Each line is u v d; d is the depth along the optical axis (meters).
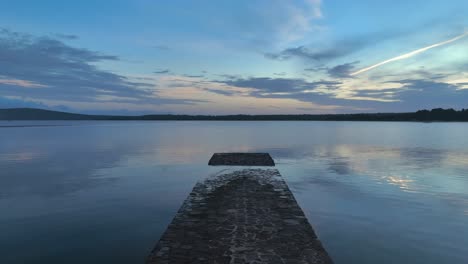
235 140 55.03
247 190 14.64
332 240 9.74
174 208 13.23
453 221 11.40
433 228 10.72
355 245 9.37
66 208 13.14
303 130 98.06
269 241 8.61
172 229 9.49
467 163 25.78
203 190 14.63
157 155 32.38
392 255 8.70
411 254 8.77
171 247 8.19
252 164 24.89
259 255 7.73
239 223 10.05
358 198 14.57
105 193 15.74
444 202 13.86
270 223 10.05
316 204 13.59
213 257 7.61
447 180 18.72
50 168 23.81
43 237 10.02
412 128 106.00
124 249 9.17
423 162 26.50
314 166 24.58
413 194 15.32
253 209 11.57
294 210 11.47
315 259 7.54
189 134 75.75
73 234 10.28
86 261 8.41
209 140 55.44
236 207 11.81
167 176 20.42
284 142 50.44
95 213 12.48
